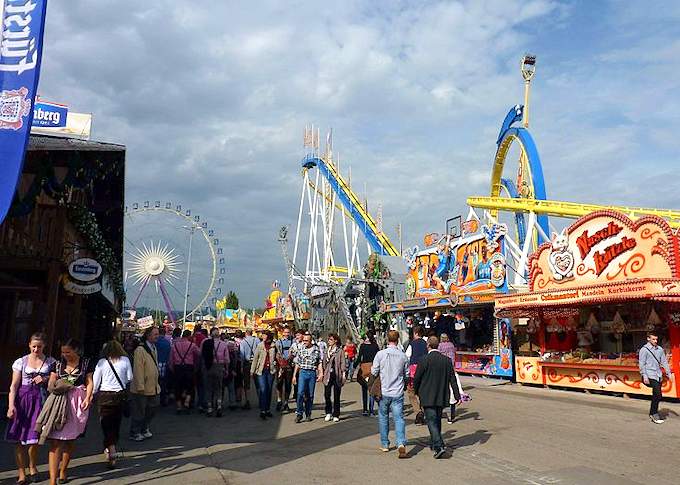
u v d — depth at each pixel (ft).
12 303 47.50
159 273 172.86
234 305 359.46
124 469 27.43
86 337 80.02
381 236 173.17
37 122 45.91
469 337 88.89
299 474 26.35
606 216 60.13
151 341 37.19
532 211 124.67
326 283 133.39
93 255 60.03
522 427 39.32
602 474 25.91
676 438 35.12
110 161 42.75
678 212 132.67
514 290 84.23
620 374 57.52
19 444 24.36
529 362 70.59
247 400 51.19
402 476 25.93
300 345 44.19
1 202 21.54
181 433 38.11
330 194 196.95
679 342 51.57
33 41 22.84
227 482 24.88
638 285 51.96
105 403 27.91
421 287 102.22
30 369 24.70
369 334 47.06
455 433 37.19
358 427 40.24
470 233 87.92
